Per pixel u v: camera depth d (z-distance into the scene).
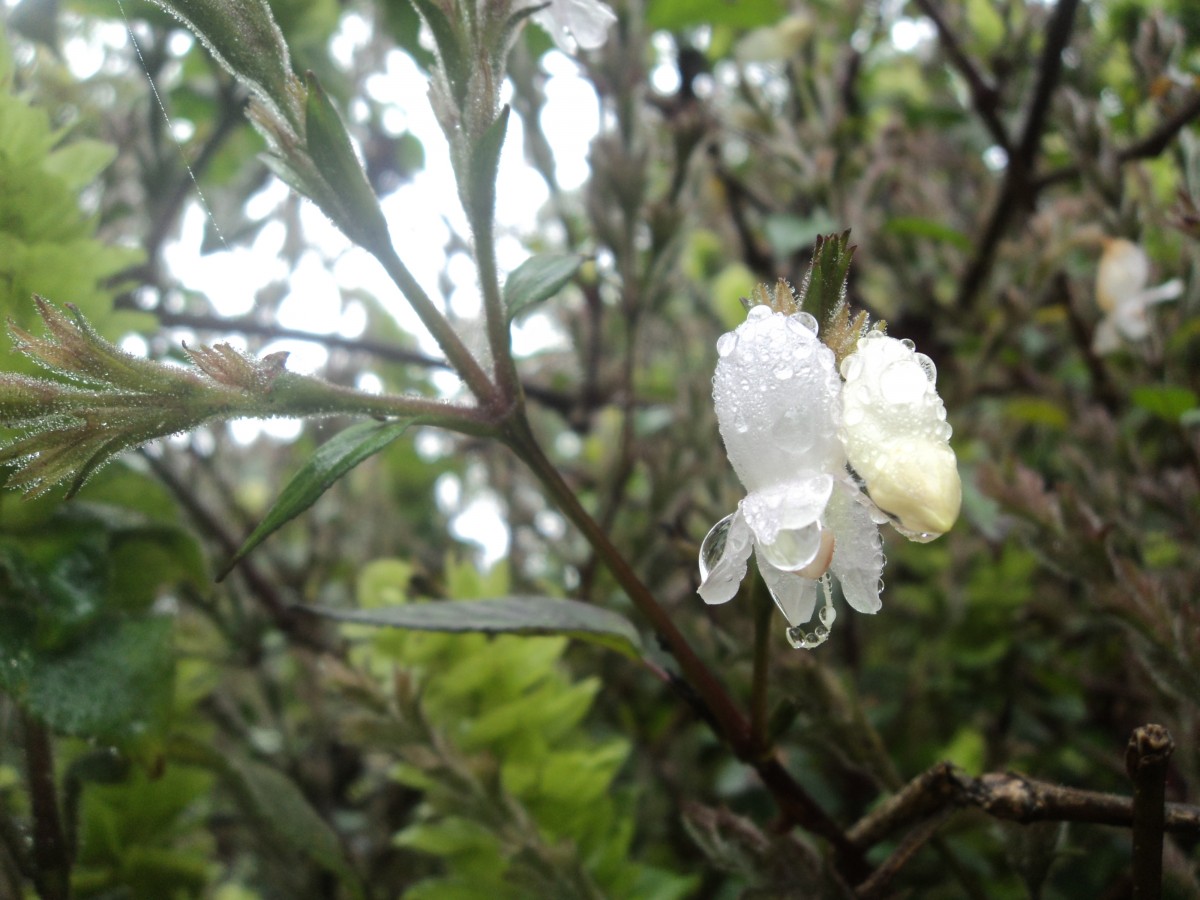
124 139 0.16
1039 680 0.15
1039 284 0.14
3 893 0.09
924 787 0.08
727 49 0.20
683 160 0.15
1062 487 0.09
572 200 0.21
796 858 0.08
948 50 0.15
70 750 0.11
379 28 0.19
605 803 0.11
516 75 0.16
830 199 0.16
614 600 0.14
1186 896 0.08
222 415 0.07
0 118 0.08
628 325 0.15
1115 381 0.15
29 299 0.09
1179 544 0.12
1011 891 0.12
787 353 0.07
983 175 0.19
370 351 0.15
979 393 0.17
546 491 0.08
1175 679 0.09
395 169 0.19
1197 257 0.12
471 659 0.11
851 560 0.07
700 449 0.15
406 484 0.21
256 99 0.07
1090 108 0.13
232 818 0.14
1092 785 0.14
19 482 0.07
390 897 0.15
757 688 0.08
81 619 0.09
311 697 0.16
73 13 0.17
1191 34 0.17
